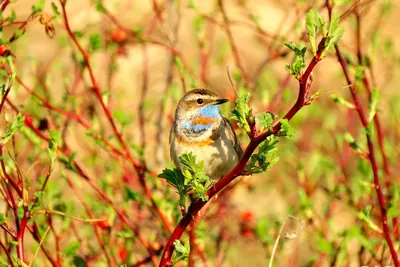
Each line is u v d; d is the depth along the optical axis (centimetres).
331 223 1202
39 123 1224
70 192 1394
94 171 1373
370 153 1077
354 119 1509
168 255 848
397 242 1091
